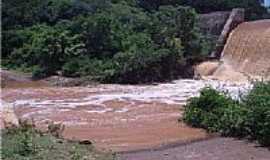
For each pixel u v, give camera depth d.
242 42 44.56
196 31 46.00
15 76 43.41
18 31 50.00
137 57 40.75
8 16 52.28
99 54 44.66
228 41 47.12
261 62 41.25
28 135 15.36
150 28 45.12
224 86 36.09
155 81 41.19
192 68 44.34
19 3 53.25
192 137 20.44
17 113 26.67
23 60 47.59
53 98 32.62
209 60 46.69
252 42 43.25
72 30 45.69
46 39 44.41
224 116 20.64
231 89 34.09
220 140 19.59
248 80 39.00
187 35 45.25
